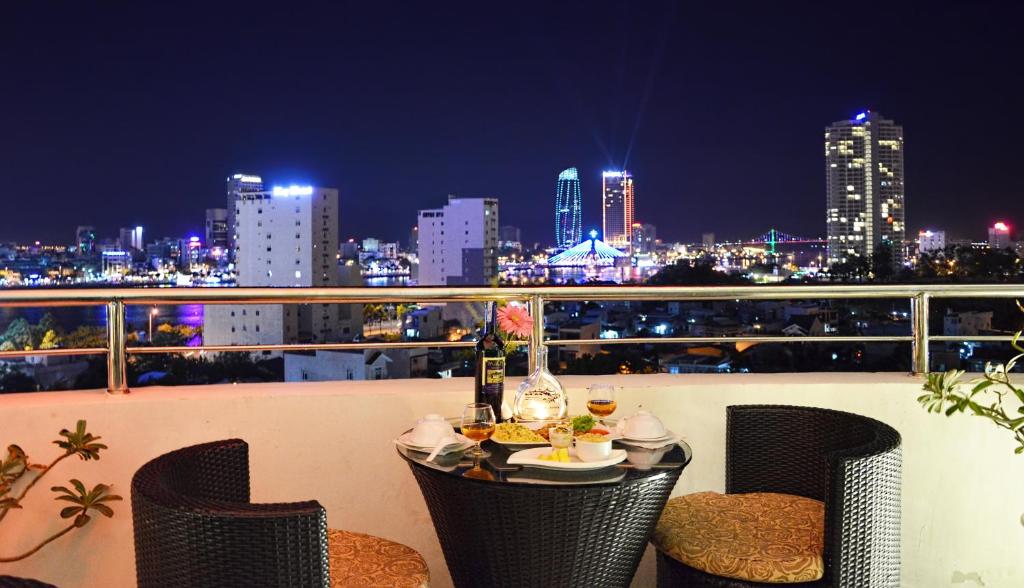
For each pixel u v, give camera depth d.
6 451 2.59
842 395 3.04
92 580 2.66
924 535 3.03
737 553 2.21
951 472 3.02
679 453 2.23
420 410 2.88
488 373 2.61
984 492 3.01
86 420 2.65
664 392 3.03
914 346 3.13
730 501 2.59
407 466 2.88
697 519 2.44
